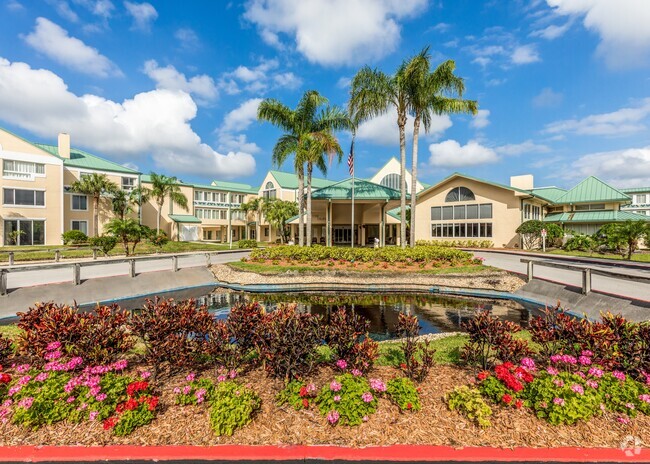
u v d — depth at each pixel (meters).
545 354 4.76
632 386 3.83
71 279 12.77
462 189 34.62
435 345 6.70
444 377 4.63
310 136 20.94
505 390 3.85
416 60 18.27
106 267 16.56
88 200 34.88
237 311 4.96
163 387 4.31
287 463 3.02
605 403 3.72
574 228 33.28
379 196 28.11
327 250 18.88
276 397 3.96
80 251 23.86
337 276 15.88
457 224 34.88
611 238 22.88
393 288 14.97
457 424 3.49
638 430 3.39
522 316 10.37
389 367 5.11
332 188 29.69
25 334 5.03
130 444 3.22
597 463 3.03
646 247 28.20
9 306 9.73
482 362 5.01
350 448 3.14
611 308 9.30
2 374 4.05
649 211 37.88
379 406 3.79
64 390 3.71
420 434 3.34
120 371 4.73
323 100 21.75
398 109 20.09
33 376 4.04
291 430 3.41
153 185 39.91
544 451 3.11
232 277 16.19
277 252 19.09
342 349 4.65
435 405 3.84
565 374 3.87
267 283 15.21
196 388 3.96
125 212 37.38
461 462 3.02
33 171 30.30
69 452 3.12
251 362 5.05
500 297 13.24
